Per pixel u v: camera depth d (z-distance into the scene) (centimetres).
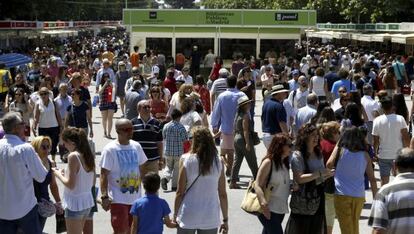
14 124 754
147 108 1039
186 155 727
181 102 1319
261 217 795
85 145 791
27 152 748
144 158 842
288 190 793
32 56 3984
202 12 3400
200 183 719
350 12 4991
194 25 3406
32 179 762
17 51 4606
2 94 2245
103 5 15350
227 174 1317
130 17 3409
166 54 3447
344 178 836
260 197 772
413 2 4359
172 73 1916
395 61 2748
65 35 7794
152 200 738
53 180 813
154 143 1039
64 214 815
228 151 1305
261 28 3412
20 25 5194
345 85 1609
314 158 792
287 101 1416
